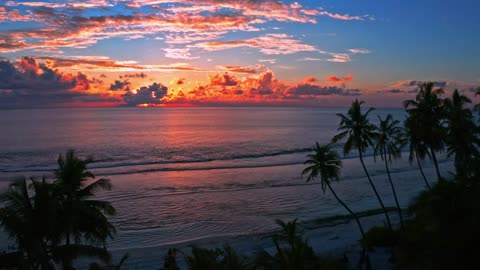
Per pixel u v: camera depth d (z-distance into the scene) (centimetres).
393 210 3978
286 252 1664
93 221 1927
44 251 1778
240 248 2991
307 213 3941
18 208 1742
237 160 7444
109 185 2114
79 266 2703
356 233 3312
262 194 4662
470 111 3200
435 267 1475
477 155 2870
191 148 9419
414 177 5681
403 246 1778
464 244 1415
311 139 11900
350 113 3114
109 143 10481
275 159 7575
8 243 2983
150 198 4453
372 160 7331
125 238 3228
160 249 3002
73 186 1947
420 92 3180
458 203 1512
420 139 3186
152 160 7431
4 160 7344
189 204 4225
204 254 1609
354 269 2466
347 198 4506
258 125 19500
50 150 8856
